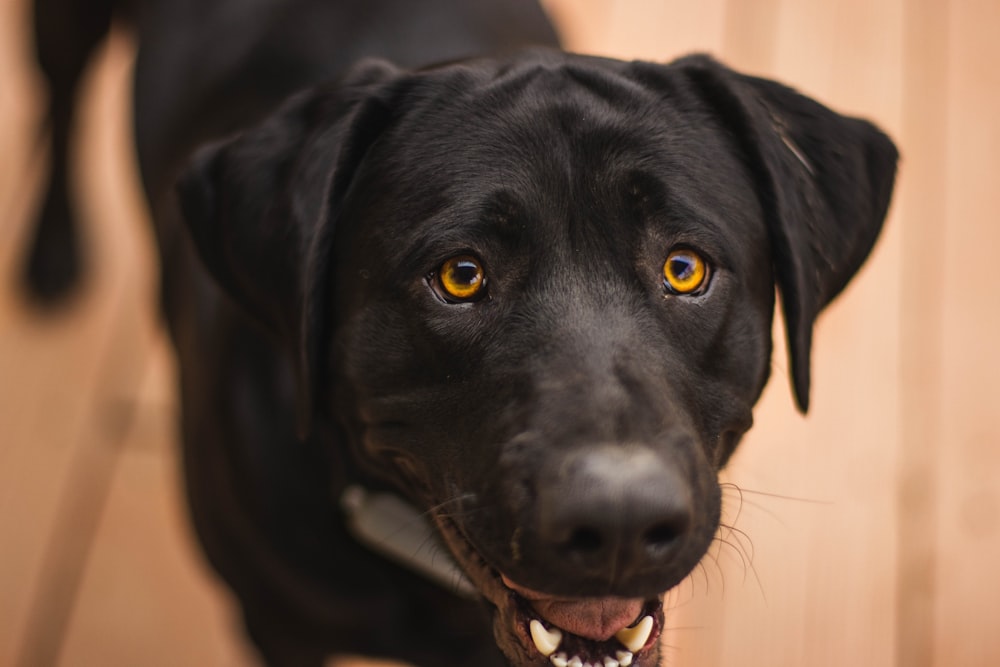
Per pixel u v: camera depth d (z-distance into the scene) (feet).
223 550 2.46
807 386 2.19
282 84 2.53
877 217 2.34
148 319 3.25
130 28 3.25
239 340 2.36
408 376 2.10
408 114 2.17
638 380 1.98
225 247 2.27
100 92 3.61
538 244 2.07
